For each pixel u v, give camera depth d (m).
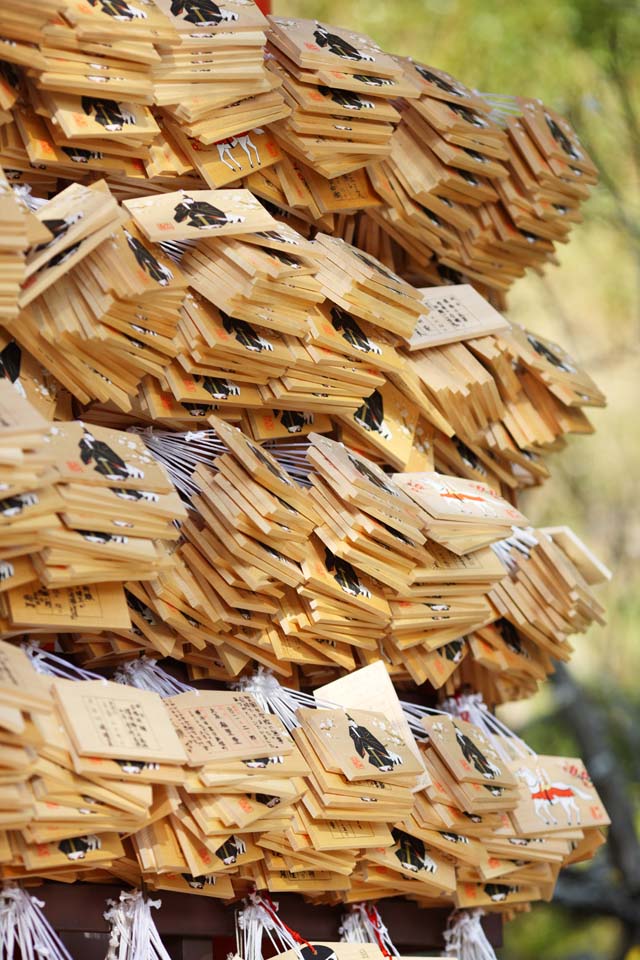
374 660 2.55
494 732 2.90
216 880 2.18
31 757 1.78
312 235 2.78
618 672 7.21
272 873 2.24
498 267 2.98
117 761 1.87
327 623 2.35
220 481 2.22
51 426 1.88
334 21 6.54
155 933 2.10
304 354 2.36
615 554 7.29
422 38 6.39
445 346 2.76
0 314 1.85
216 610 2.24
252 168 2.44
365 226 2.83
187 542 2.27
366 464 2.46
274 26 2.50
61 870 1.95
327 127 2.48
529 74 6.20
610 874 6.31
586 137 6.12
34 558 1.89
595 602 2.84
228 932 2.28
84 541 1.88
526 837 2.65
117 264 2.00
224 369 2.28
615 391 7.47
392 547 2.38
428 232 2.79
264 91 2.37
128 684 2.26
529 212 2.92
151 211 2.16
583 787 2.82
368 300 2.47
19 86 2.12
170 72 2.25
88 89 2.10
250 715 2.17
